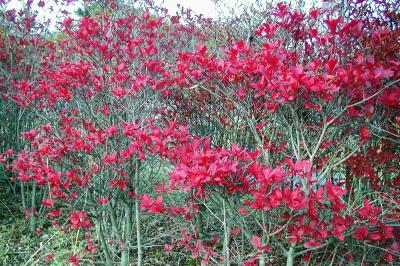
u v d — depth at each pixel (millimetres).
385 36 2697
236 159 2322
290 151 3182
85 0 4910
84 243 4262
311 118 2846
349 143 2965
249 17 3988
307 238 2553
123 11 4695
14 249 4359
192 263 3705
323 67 2561
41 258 4121
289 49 3037
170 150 2629
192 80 3115
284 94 2301
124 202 3533
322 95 2340
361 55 2416
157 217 4387
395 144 3164
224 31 4281
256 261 3207
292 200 2094
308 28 2900
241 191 2443
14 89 5023
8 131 5371
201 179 2062
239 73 2754
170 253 3938
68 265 3885
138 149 2830
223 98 3025
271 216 2869
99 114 3754
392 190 3016
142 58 3580
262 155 3109
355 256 3164
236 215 2807
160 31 4750
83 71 3260
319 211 2674
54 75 3518
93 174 3422
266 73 2377
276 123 3154
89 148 3123
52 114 4000
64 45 5051
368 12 3217
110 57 3641
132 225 4055
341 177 3385
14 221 5004
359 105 2543
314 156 2715
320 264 3117
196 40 4980
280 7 2934
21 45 5527
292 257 2650
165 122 3523
